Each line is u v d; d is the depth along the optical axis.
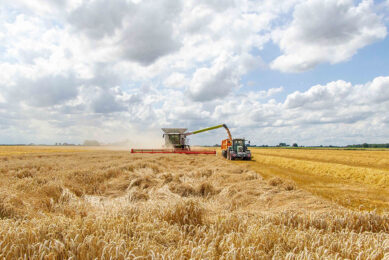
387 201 8.32
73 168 14.15
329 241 4.14
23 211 5.81
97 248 3.51
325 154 39.47
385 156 32.94
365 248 3.89
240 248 3.53
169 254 3.37
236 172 14.34
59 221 4.47
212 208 7.14
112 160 20.53
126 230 4.21
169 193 8.77
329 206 6.95
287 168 18.83
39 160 19.97
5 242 3.55
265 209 7.00
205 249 3.55
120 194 9.03
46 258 3.22
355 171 14.13
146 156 25.69
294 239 4.12
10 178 10.45
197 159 23.64
